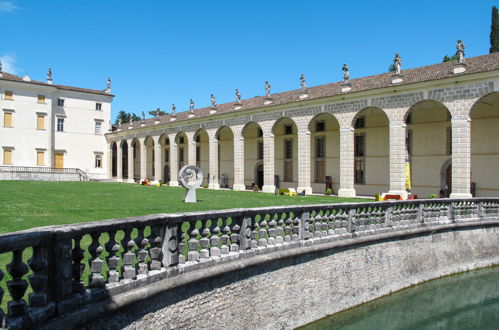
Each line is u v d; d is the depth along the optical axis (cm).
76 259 619
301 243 1134
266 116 4384
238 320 940
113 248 684
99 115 6938
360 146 4319
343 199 3300
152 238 761
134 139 6488
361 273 1355
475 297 1516
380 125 4134
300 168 4044
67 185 4159
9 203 2084
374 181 4172
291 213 1138
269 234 1060
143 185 5197
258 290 1000
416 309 1384
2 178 5347
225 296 909
